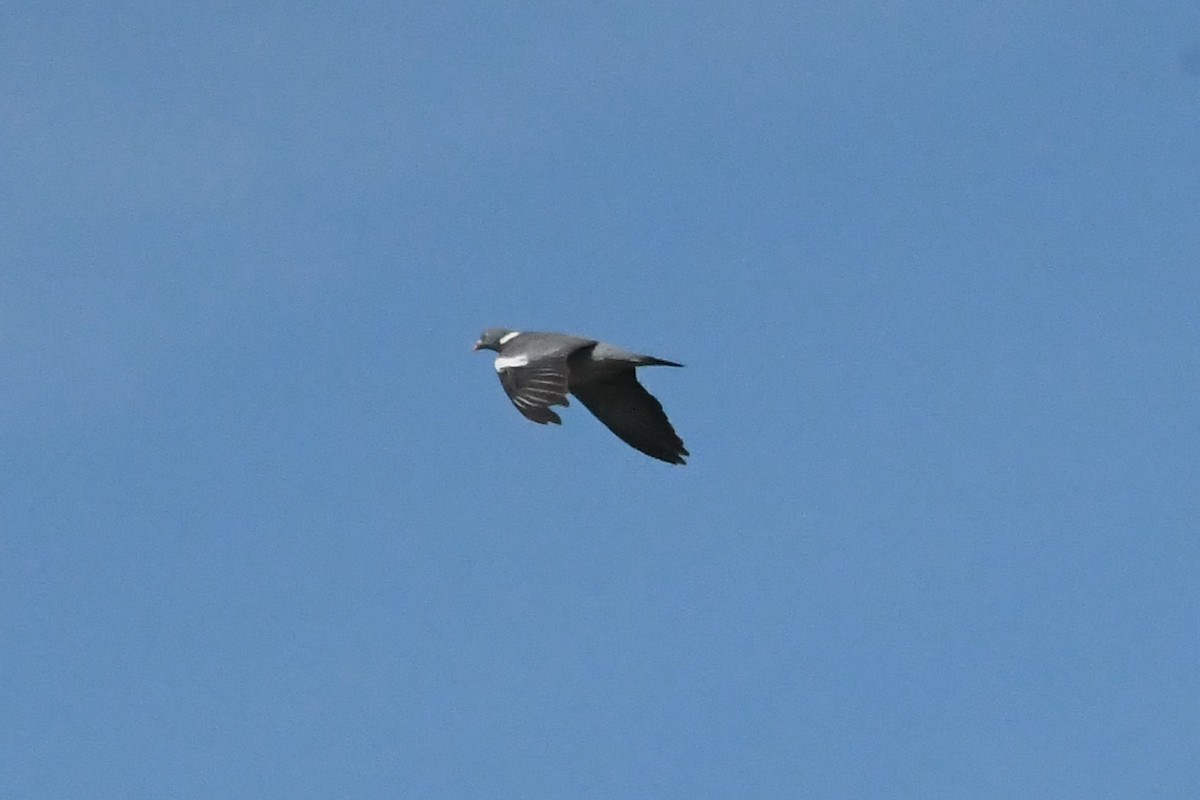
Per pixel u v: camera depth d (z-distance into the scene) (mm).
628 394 37719
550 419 34250
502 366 34781
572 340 35469
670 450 37812
